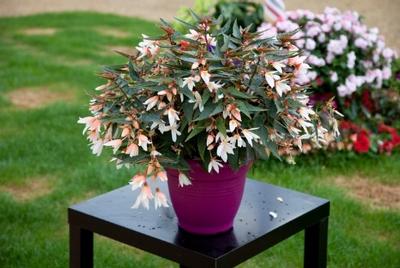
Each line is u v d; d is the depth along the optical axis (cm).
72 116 543
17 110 564
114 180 422
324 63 462
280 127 205
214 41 215
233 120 190
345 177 443
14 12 1085
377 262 332
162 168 190
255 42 207
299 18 489
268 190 250
